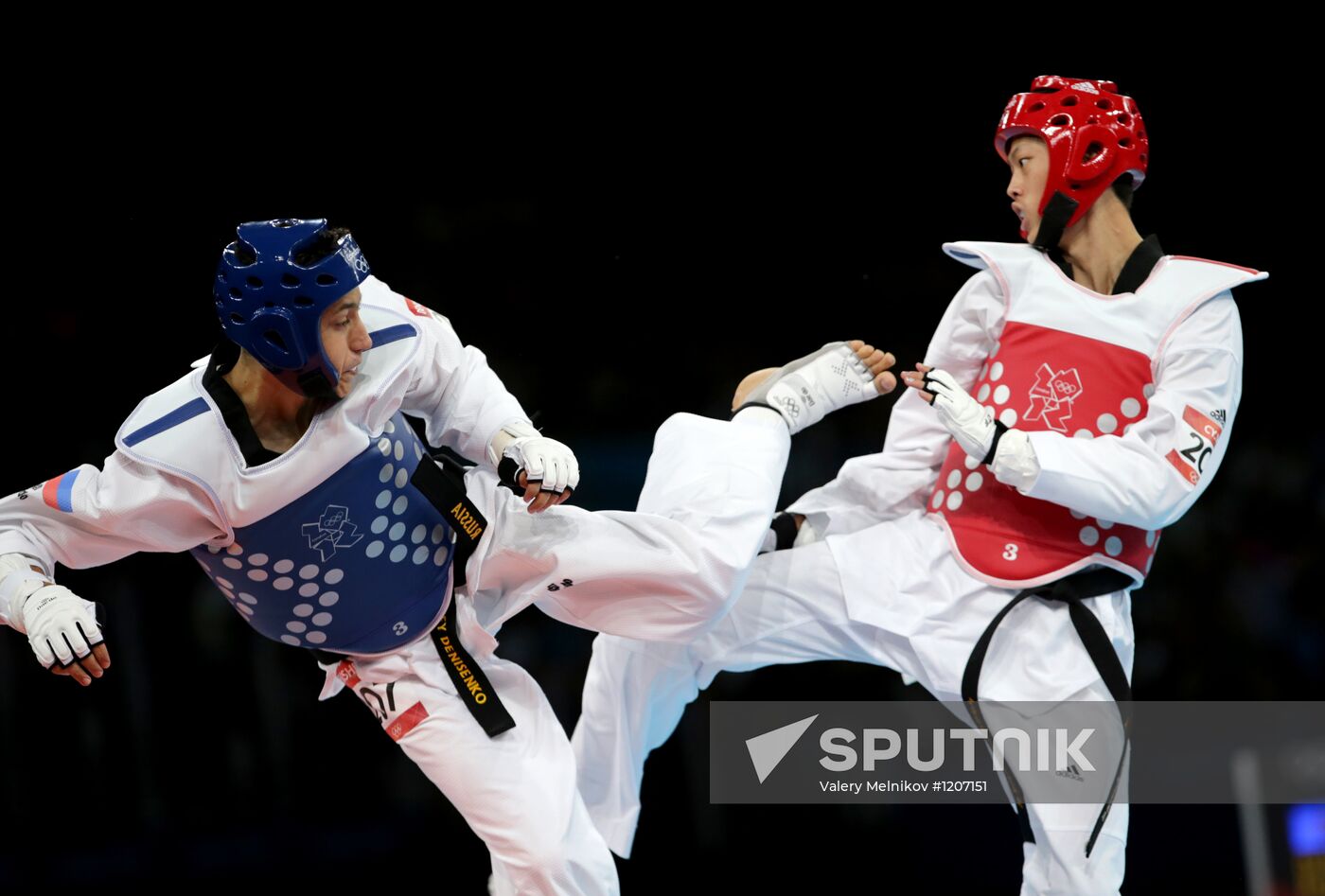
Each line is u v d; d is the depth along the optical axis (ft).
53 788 56.85
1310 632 66.39
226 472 26.16
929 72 74.74
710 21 74.28
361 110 72.08
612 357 75.05
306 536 27.25
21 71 64.54
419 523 28.76
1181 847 54.24
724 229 77.41
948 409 30.14
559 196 76.33
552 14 73.26
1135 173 31.96
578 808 29.50
